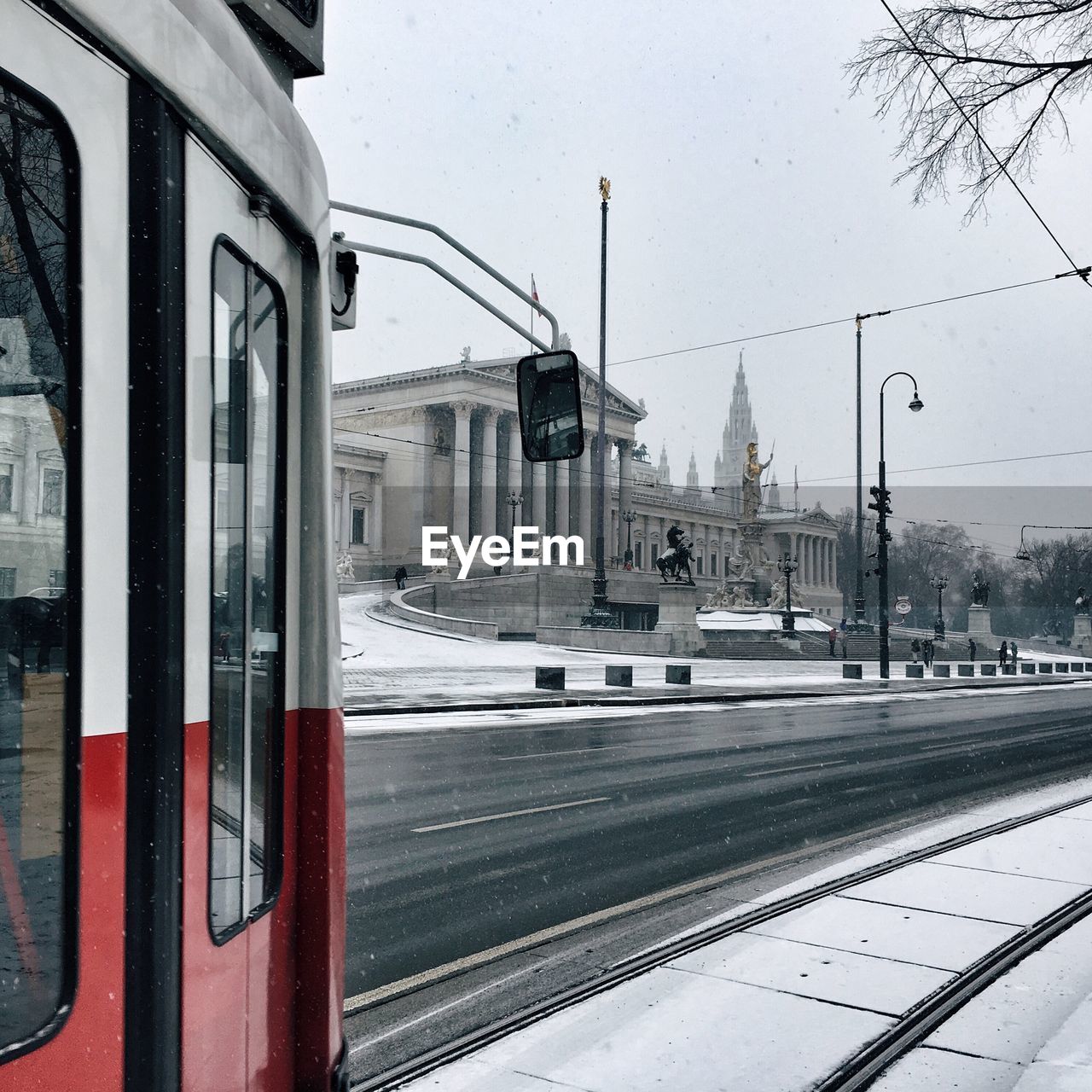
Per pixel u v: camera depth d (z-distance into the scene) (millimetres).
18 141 1831
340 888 3223
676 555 60281
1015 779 16484
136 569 2084
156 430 2139
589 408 105875
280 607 2955
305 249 3193
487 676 38156
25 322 1833
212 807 2393
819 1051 5305
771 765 17469
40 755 1842
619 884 9117
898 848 10656
